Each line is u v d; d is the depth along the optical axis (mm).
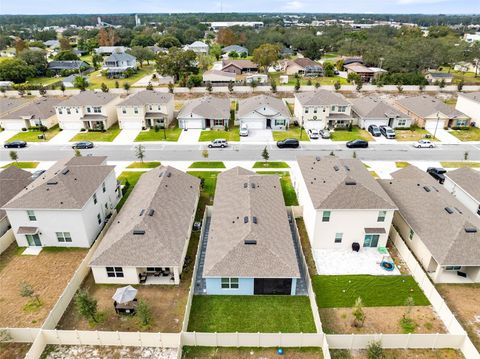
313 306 28906
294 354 25844
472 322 28078
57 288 31766
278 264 30000
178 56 111188
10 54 174125
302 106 70875
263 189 39969
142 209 35125
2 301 30344
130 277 31828
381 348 24703
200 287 31781
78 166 41125
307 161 44469
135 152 60469
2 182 42344
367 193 35469
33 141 66188
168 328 27875
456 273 32875
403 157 58625
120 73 120625
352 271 33625
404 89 97000
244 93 95250
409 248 36469
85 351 26219
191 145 63688
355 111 74938
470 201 41281
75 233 36406
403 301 30234
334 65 133125
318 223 35375
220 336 25969
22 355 26000
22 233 35719
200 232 38750
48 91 97188
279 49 143500
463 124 71625
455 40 147250
